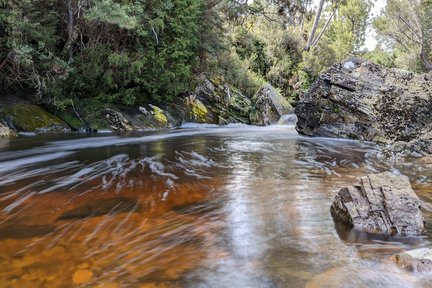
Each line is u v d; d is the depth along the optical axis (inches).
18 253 112.0
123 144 367.6
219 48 656.4
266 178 222.2
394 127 410.9
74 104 469.4
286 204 168.2
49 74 420.8
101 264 106.3
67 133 433.7
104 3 374.3
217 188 196.1
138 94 543.8
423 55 918.4
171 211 155.6
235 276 100.8
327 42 1259.8
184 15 537.3
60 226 134.9
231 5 841.5
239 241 125.1
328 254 115.3
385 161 287.3
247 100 722.2
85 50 443.2
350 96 438.0
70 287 93.8
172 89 554.3
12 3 350.9
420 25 912.9
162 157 292.5
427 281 97.3
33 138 380.5
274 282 97.3
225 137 446.0
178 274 101.6
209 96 661.3
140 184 202.5
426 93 418.6
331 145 379.9
